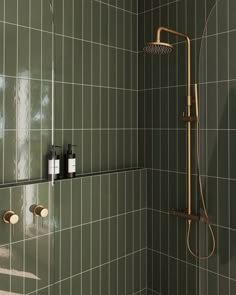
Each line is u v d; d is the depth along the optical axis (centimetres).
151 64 221
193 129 198
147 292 228
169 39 210
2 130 112
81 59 195
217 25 114
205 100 121
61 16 185
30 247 117
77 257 187
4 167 113
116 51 215
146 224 228
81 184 187
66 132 188
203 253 125
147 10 222
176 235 210
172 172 211
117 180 208
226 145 113
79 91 194
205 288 124
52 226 125
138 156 231
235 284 111
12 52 113
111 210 205
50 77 129
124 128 222
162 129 216
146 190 228
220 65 114
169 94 211
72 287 185
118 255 210
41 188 121
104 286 202
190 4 198
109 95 212
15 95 116
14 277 111
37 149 124
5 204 111
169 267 214
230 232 113
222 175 116
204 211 125
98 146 206
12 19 113
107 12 209
